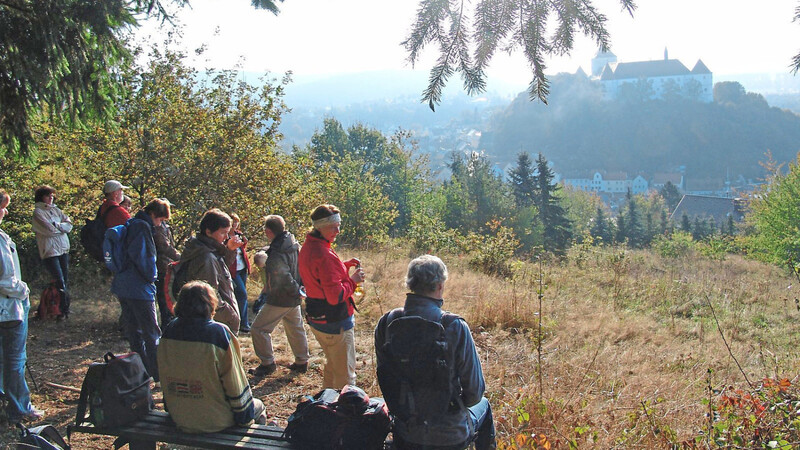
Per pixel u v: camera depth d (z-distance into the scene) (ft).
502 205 108.99
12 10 13.89
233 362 11.33
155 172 28.53
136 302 17.15
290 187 33.96
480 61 10.60
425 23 10.52
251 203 31.42
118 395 11.46
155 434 11.20
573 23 10.19
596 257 59.11
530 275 41.47
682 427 14.66
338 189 67.36
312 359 20.70
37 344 21.77
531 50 10.43
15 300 14.58
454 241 56.13
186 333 11.19
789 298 38.83
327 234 15.08
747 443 12.31
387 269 37.78
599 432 13.82
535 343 22.79
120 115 27.27
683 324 31.24
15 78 14.11
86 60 14.83
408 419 9.37
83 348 21.63
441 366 9.20
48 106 15.26
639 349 24.50
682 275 49.98
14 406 14.48
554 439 13.32
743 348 26.17
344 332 15.44
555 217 147.13
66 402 16.79
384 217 70.69
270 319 18.93
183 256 16.98
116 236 17.17
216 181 30.04
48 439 12.37
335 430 10.48
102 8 14.38
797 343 27.86
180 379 11.17
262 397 17.53
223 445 10.80
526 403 14.84
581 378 18.61
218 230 16.98
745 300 38.86
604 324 28.45
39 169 28.45
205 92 30.73
